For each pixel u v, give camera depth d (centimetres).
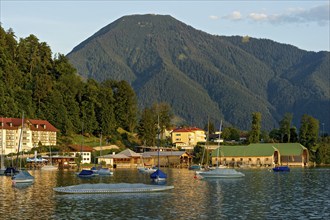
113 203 7975
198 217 6700
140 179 13650
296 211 7219
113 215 6856
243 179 13938
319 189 10594
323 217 6719
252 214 6944
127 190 9488
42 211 7181
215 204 7919
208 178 14212
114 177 14525
